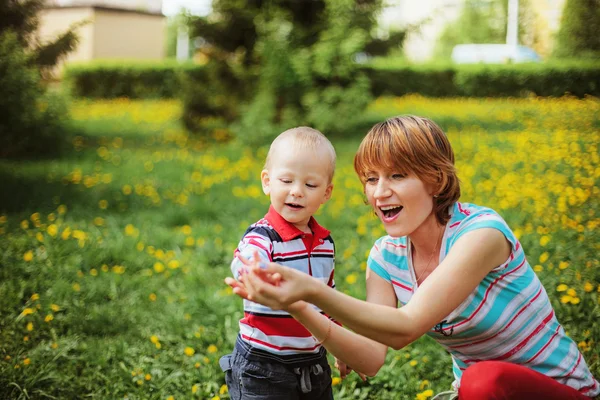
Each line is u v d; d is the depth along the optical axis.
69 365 3.43
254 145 10.57
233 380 2.46
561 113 9.84
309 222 2.50
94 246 5.25
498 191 6.19
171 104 18.55
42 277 4.55
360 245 5.23
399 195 2.09
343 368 2.52
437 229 2.17
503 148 8.51
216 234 5.77
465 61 21.17
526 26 19.64
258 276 1.71
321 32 11.23
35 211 6.44
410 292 2.27
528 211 5.50
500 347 2.18
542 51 16.31
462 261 1.98
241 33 11.27
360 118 12.71
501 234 2.06
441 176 2.09
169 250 5.43
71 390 3.20
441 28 32.41
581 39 11.64
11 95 9.11
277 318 2.33
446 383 3.22
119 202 6.86
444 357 3.43
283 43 10.86
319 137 2.45
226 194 7.18
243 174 8.20
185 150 10.13
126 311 4.19
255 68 11.20
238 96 11.41
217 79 11.44
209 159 9.27
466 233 2.06
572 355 2.21
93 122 13.85
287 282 1.72
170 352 3.60
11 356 3.43
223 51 11.40
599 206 5.35
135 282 4.70
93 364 3.49
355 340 1.99
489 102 14.48
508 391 1.98
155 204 6.86
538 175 6.64
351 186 7.22
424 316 1.90
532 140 8.42
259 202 6.77
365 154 2.14
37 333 3.77
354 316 1.81
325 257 2.45
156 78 21.39
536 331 2.17
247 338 2.37
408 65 18.36
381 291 2.35
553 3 14.47
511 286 2.12
